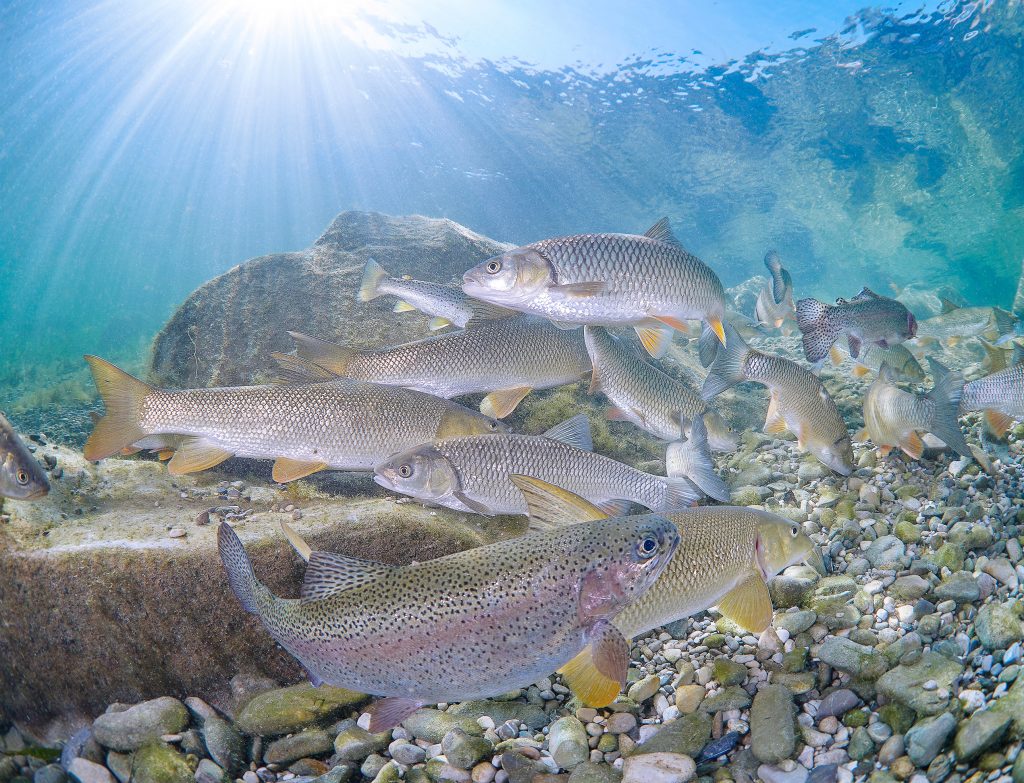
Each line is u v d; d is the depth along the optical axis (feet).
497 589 2.69
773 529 3.21
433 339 4.18
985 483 3.88
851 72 17.85
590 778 2.72
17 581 3.30
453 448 3.51
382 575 2.76
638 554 2.70
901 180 21.62
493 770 2.87
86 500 3.83
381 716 2.74
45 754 3.22
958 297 10.60
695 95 20.97
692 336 6.89
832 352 4.83
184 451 3.71
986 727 2.25
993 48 15.30
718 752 2.77
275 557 3.39
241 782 2.99
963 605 3.10
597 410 4.89
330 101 30.81
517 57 22.04
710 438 4.22
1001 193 20.83
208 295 5.21
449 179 32.71
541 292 3.43
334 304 5.13
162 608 3.31
